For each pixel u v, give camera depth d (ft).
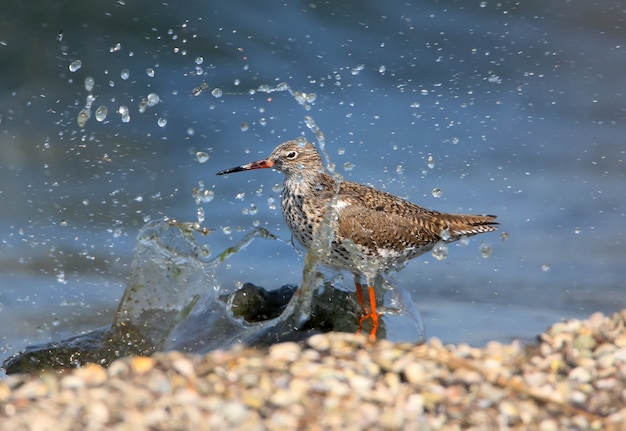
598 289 42.37
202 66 61.87
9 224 47.14
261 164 40.65
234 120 58.23
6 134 54.85
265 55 63.93
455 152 56.70
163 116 57.77
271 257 46.14
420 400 25.36
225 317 37.19
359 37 67.41
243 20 66.03
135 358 27.35
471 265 45.19
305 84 62.18
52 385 25.81
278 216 50.14
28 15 60.59
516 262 45.29
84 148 54.70
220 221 49.11
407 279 43.57
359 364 27.37
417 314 38.50
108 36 61.77
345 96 61.67
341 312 37.96
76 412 23.98
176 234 38.65
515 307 40.29
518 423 24.68
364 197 39.75
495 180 53.83
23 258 44.45
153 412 23.86
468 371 27.27
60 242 46.21
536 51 69.31
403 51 67.15
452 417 24.72
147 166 53.88
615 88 65.77
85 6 62.23
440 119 60.39
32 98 57.06
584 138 59.52
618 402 26.09
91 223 48.32
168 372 26.55
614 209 50.85
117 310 37.50
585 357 28.76
